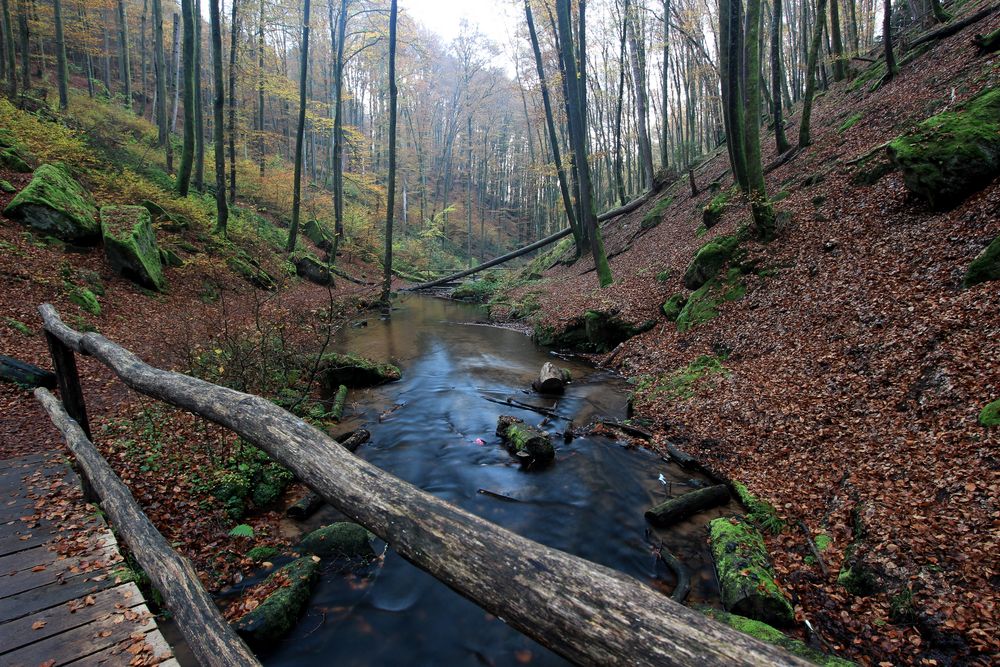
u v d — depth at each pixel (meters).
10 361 7.52
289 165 36.91
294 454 1.67
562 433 8.19
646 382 10.27
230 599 4.14
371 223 37.34
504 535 1.15
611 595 0.93
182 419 6.96
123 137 21.88
